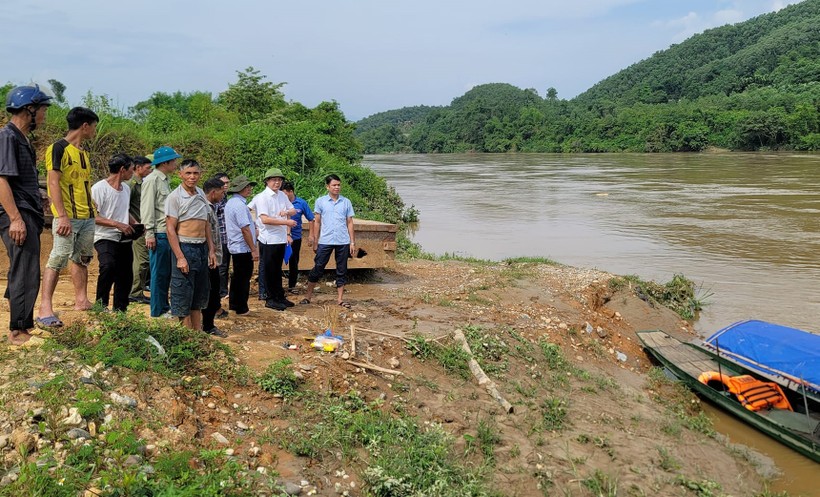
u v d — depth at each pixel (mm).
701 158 69125
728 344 8547
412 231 22234
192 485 3949
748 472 6289
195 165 6000
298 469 4730
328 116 34250
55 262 5594
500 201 31391
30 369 4684
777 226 21391
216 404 5246
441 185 42281
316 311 8742
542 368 8008
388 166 73625
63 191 5883
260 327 7344
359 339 7238
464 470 5145
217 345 6012
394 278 11773
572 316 10000
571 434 6340
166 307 6484
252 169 17453
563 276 12109
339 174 21234
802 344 7934
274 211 8422
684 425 7176
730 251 17516
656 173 48312
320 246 9078
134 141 15406
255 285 10094
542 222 23891
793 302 12500
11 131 4898
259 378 5715
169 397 4969
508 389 7098
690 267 15633
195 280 6113
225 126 21781
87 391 4555
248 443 4902
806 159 59844
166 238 6320
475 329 8266
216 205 8383
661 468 5953
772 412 7516
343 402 5785
